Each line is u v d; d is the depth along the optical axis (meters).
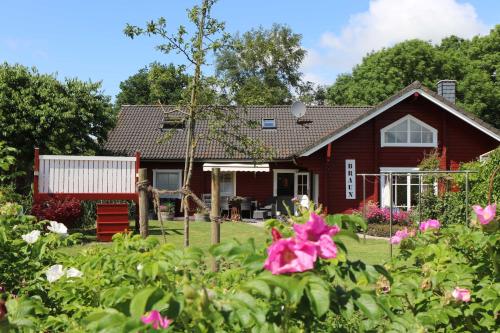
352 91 46.25
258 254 2.17
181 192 8.09
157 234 16.14
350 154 23.92
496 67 45.34
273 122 28.69
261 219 24.98
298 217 2.62
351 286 2.44
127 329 1.82
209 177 26.70
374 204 22.25
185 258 2.97
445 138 23.83
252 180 26.86
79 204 15.48
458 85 43.56
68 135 23.48
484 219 3.47
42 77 24.22
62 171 15.50
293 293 1.85
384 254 12.51
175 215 26.20
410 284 3.21
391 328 2.71
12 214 5.04
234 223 21.69
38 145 23.36
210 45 9.05
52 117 23.28
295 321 2.52
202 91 9.26
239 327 2.24
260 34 52.28
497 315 3.27
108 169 15.74
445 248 3.58
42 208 14.90
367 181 23.81
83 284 3.39
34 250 4.12
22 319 2.51
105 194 15.66
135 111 30.17
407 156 23.91
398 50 44.56
